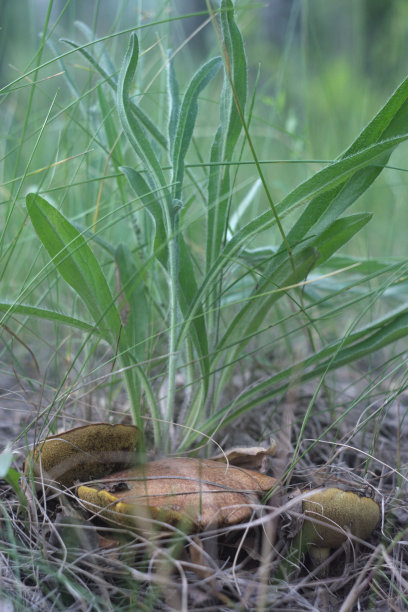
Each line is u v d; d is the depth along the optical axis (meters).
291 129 0.76
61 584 0.44
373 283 0.70
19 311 0.50
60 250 0.49
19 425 0.59
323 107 1.05
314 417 0.61
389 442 0.58
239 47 0.50
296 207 0.50
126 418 0.58
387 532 0.48
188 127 0.51
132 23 0.81
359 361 0.72
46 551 0.45
